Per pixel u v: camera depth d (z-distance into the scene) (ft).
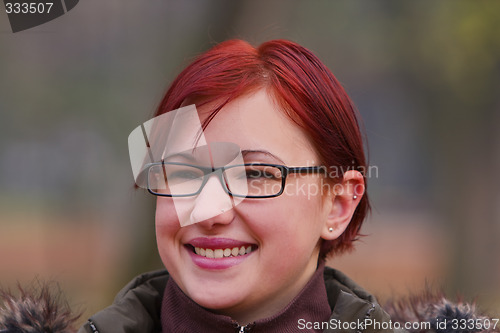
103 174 42.29
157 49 36.83
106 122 36.99
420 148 74.84
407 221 73.36
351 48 40.11
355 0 37.42
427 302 11.05
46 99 37.50
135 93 37.14
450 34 33.35
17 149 60.13
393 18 36.32
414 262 52.03
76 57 37.06
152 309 10.00
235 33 29.22
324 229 9.45
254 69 8.96
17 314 9.85
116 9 36.78
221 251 8.65
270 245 8.63
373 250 56.08
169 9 36.78
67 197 50.52
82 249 50.01
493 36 32.35
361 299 9.55
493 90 36.94
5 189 67.92
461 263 45.93
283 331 9.03
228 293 8.62
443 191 48.42
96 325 9.37
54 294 10.83
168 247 8.91
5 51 36.83
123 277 30.96
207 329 9.01
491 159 46.09
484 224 46.32
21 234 57.72
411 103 58.85
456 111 44.70
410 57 37.32
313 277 9.36
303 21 37.50
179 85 9.13
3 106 38.93
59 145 42.47
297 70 9.12
